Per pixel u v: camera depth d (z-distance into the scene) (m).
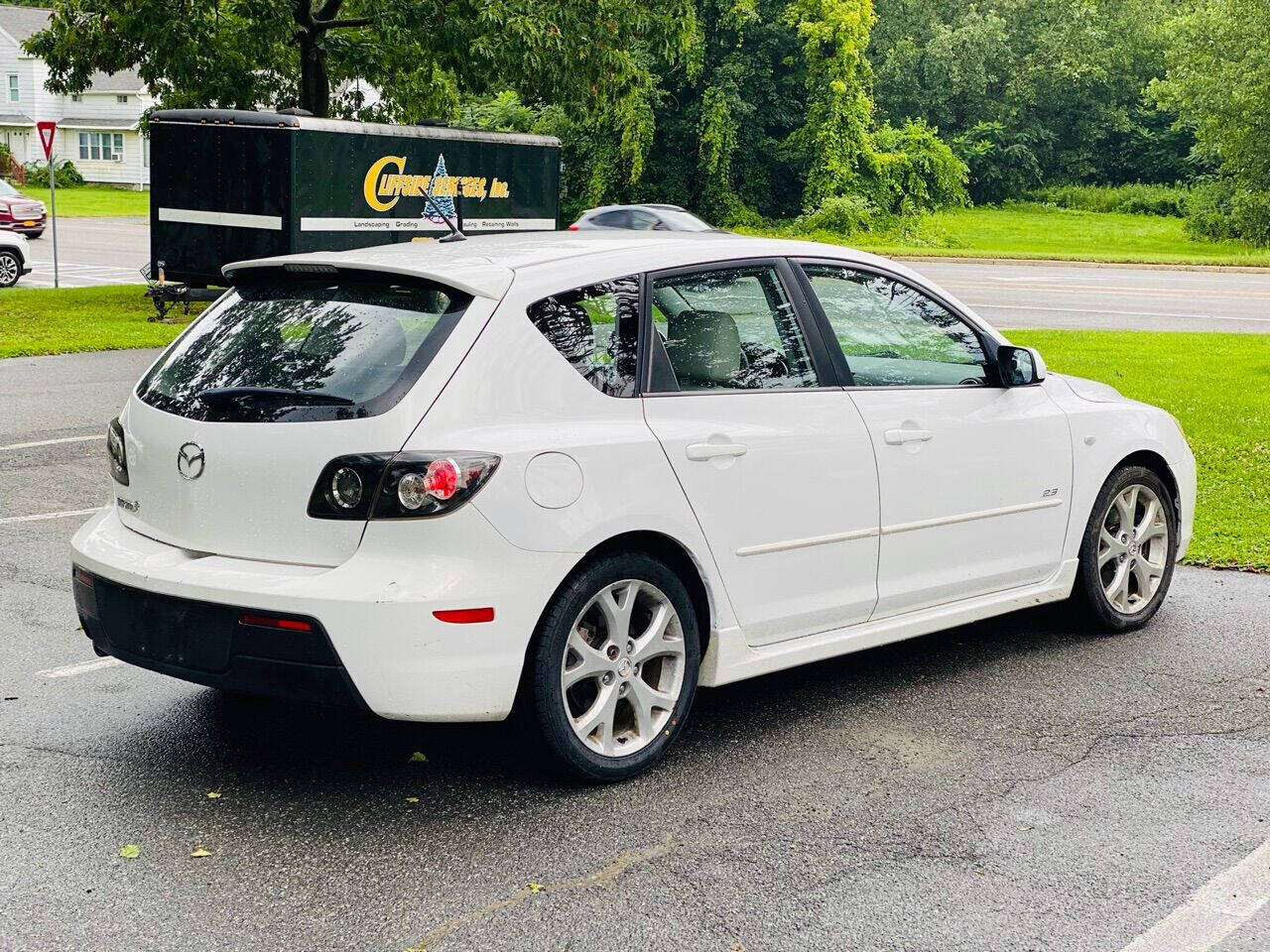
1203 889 3.61
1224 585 6.89
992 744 4.68
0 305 20.84
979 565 5.34
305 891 3.56
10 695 5.07
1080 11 70.94
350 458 3.86
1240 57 48.22
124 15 21.97
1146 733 4.79
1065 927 3.39
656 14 23.22
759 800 4.17
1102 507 5.86
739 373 4.60
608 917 3.42
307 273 4.45
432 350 3.98
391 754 4.54
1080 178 71.94
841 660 5.65
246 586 3.88
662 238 4.80
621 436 4.18
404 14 21.53
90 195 67.88
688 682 4.44
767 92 53.69
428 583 3.79
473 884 3.60
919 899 3.54
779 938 3.33
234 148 18.86
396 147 20.33
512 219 23.05
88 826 3.95
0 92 76.06
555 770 4.19
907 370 5.18
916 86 71.62
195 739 4.66
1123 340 17.69
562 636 4.06
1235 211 48.28
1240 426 11.36
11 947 3.26
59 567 6.89
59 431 10.77
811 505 4.69
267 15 21.69
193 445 4.12
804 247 5.00
